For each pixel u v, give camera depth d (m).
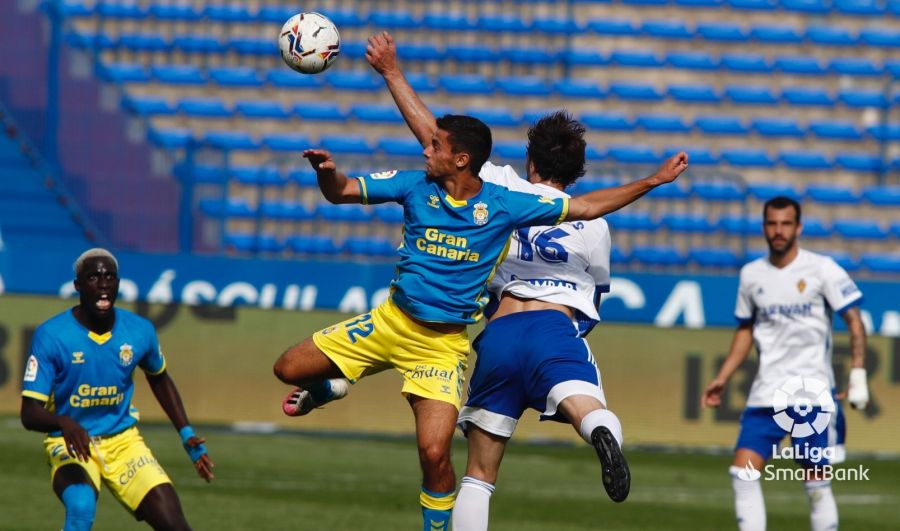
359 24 77.31
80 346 21.39
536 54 76.94
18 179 59.75
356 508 32.88
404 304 20.20
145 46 76.12
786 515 34.16
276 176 68.44
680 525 32.12
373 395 48.62
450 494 20.14
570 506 34.47
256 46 76.12
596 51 77.88
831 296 28.00
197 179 53.38
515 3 78.44
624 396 47.88
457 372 20.55
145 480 21.50
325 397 22.45
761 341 28.50
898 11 80.19
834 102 76.44
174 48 76.06
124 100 60.81
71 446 20.34
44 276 48.31
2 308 47.91
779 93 76.44
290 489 35.62
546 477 39.62
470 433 21.44
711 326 48.19
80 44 61.91
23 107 59.91
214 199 53.50
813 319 28.06
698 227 66.94
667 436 47.81
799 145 74.81
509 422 21.09
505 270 21.38
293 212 66.69
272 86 74.94
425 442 20.00
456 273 20.06
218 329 48.84
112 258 21.61
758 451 27.75
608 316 48.12
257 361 48.75
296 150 72.06
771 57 78.25
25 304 48.09
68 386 21.39
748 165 73.44
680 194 66.75
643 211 66.06
